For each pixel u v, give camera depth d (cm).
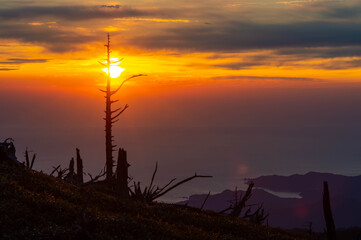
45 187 3241
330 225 3425
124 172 3831
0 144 3719
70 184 3825
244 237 3247
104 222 2567
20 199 2681
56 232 2286
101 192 3988
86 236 2309
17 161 3744
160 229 2720
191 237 2736
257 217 4334
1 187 2839
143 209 3403
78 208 2778
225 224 3434
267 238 3350
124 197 3800
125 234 2470
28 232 2244
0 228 2264
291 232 4444
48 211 2625
